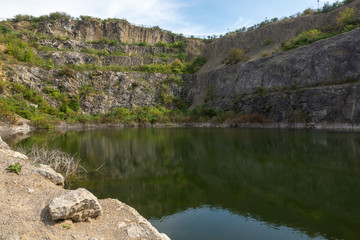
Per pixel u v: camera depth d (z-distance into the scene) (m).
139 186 10.30
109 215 5.90
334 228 6.52
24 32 69.25
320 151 16.81
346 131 28.92
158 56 78.88
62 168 12.52
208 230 6.46
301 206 8.02
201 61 77.50
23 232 4.40
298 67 42.16
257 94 46.16
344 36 37.12
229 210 7.83
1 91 43.88
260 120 42.50
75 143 23.12
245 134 29.80
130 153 18.17
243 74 53.44
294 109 38.81
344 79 35.31
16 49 56.09
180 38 90.75
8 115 34.75
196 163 14.84
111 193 9.39
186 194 9.36
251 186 10.29
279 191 9.55
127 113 54.81
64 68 55.66
